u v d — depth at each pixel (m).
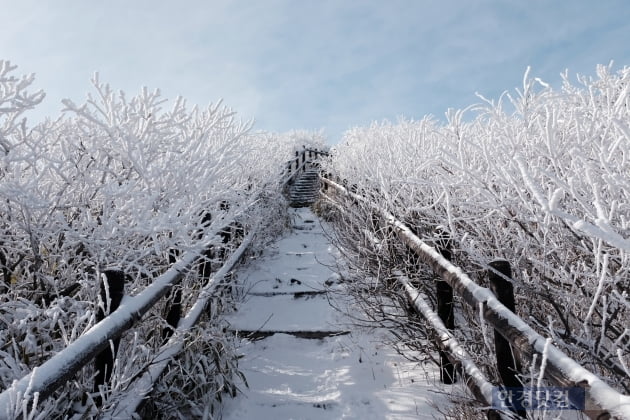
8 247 2.51
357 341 4.42
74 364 1.62
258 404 3.44
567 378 1.41
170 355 2.85
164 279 2.73
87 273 2.69
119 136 2.77
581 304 2.12
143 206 2.71
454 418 2.86
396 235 4.20
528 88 2.32
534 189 1.45
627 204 1.70
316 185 13.57
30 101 2.24
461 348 2.73
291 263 6.93
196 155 3.17
